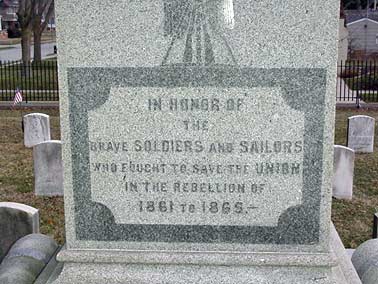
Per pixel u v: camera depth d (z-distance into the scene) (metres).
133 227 2.10
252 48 1.92
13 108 9.48
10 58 20.33
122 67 1.96
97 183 2.07
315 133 1.98
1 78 11.84
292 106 1.96
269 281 2.02
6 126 7.90
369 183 5.14
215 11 1.91
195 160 2.03
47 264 2.32
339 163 4.61
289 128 1.98
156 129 2.01
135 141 2.02
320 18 1.89
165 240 2.10
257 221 2.06
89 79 1.98
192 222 2.08
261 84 1.95
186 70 1.96
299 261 2.02
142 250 2.10
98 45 1.95
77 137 2.03
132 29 1.94
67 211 2.09
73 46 1.96
